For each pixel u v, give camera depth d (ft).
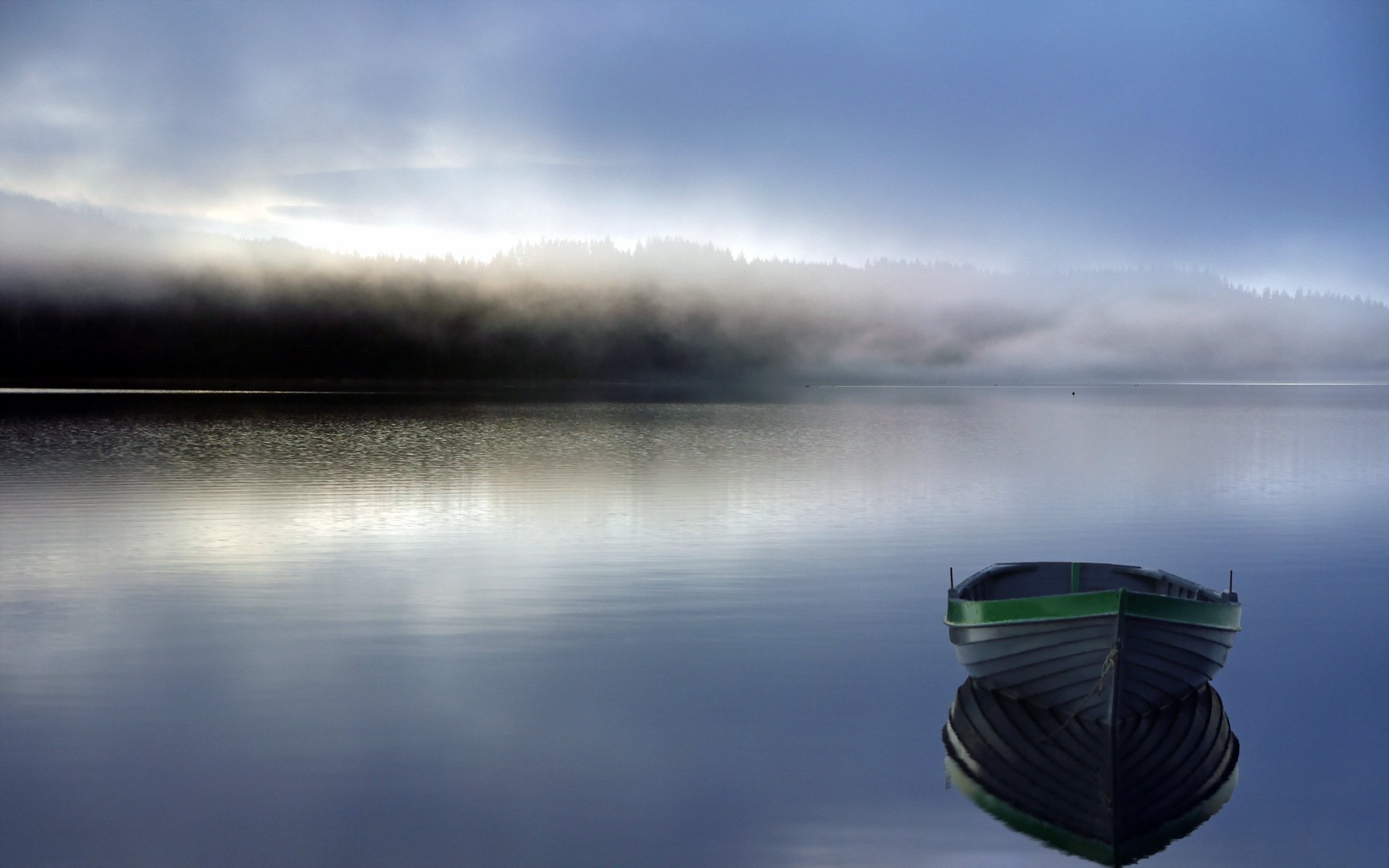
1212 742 39.45
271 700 42.57
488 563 73.15
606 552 77.82
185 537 84.53
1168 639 40.63
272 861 29.40
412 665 47.80
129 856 29.55
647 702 42.73
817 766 36.37
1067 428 264.52
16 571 70.03
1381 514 101.60
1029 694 42.52
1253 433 242.58
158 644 51.08
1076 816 32.96
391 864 29.32
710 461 160.76
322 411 342.44
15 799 33.09
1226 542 84.43
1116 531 90.38
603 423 284.41
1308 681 46.78
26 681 45.01
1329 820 32.94
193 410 334.03
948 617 45.75
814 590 64.59
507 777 35.12
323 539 83.71
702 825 31.83
